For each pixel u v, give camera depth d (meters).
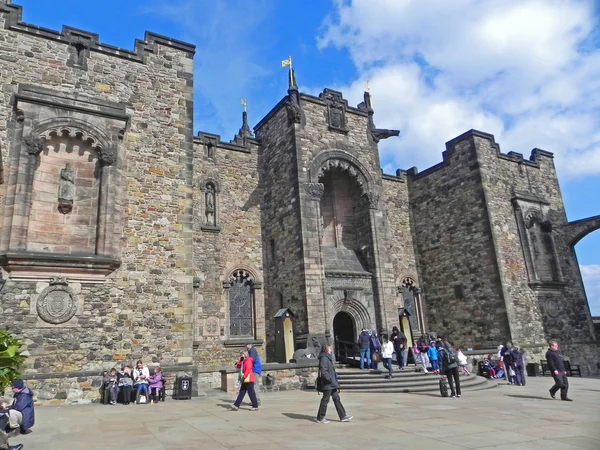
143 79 17.70
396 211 30.84
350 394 16.28
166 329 15.72
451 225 28.30
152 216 16.52
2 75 15.17
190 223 17.19
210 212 23.97
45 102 15.35
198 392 16.61
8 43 15.52
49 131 15.24
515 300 25.20
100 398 14.07
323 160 24.25
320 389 10.51
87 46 16.83
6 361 8.40
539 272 27.09
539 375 24.14
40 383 13.43
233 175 25.25
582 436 8.62
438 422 10.21
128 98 17.19
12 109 15.07
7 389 12.80
